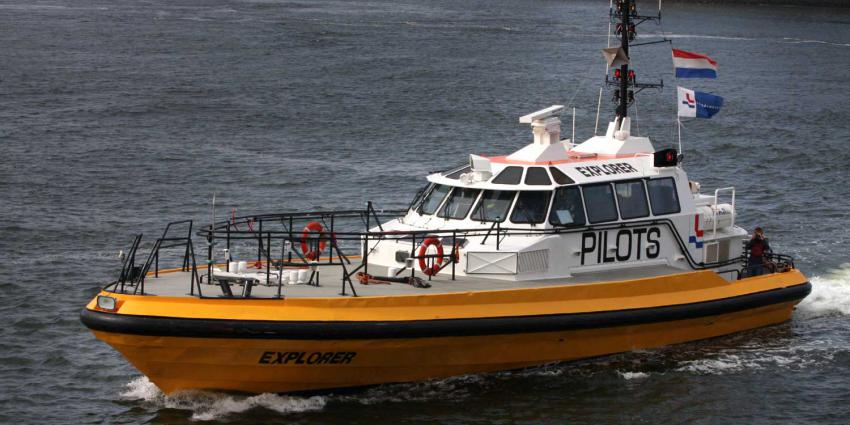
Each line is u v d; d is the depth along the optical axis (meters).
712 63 28.64
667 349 26.16
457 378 23.86
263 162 55.06
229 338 21.23
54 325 28.69
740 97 87.56
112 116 71.19
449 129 68.88
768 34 153.62
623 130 27.73
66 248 37.12
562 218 24.80
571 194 25.14
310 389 22.89
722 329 27.11
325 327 21.47
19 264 34.72
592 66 111.25
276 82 94.25
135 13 185.38
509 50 129.50
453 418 22.38
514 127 70.38
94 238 38.69
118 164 53.59
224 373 21.98
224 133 65.50
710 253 27.50
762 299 27.22
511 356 23.81
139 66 104.56
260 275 23.08
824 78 103.81
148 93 83.94
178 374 21.95
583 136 69.56
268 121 70.81
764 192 49.59
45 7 195.88
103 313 21.44
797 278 28.62
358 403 22.84
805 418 22.89
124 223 41.16
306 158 56.88
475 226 25.08
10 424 22.30
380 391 23.36
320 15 190.62
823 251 37.06
